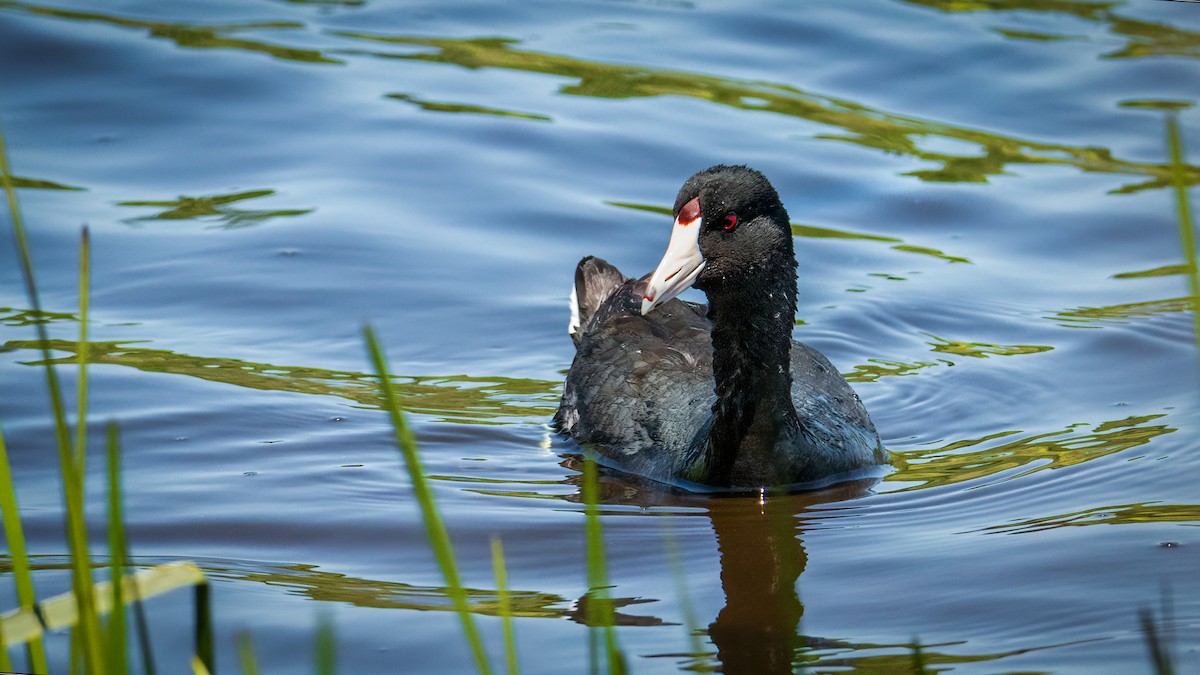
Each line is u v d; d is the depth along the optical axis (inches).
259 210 609.3
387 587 335.9
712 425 420.5
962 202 631.2
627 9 836.6
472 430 463.2
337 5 841.5
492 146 673.6
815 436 426.9
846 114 703.1
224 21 808.3
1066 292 562.6
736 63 758.5
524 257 587.2
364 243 587.5
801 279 577.3
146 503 390.3
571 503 404.8
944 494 407.5
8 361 479.8
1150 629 193.0
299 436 442.9
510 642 198.5
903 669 286.0
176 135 674.2
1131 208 620.4
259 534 371.6
